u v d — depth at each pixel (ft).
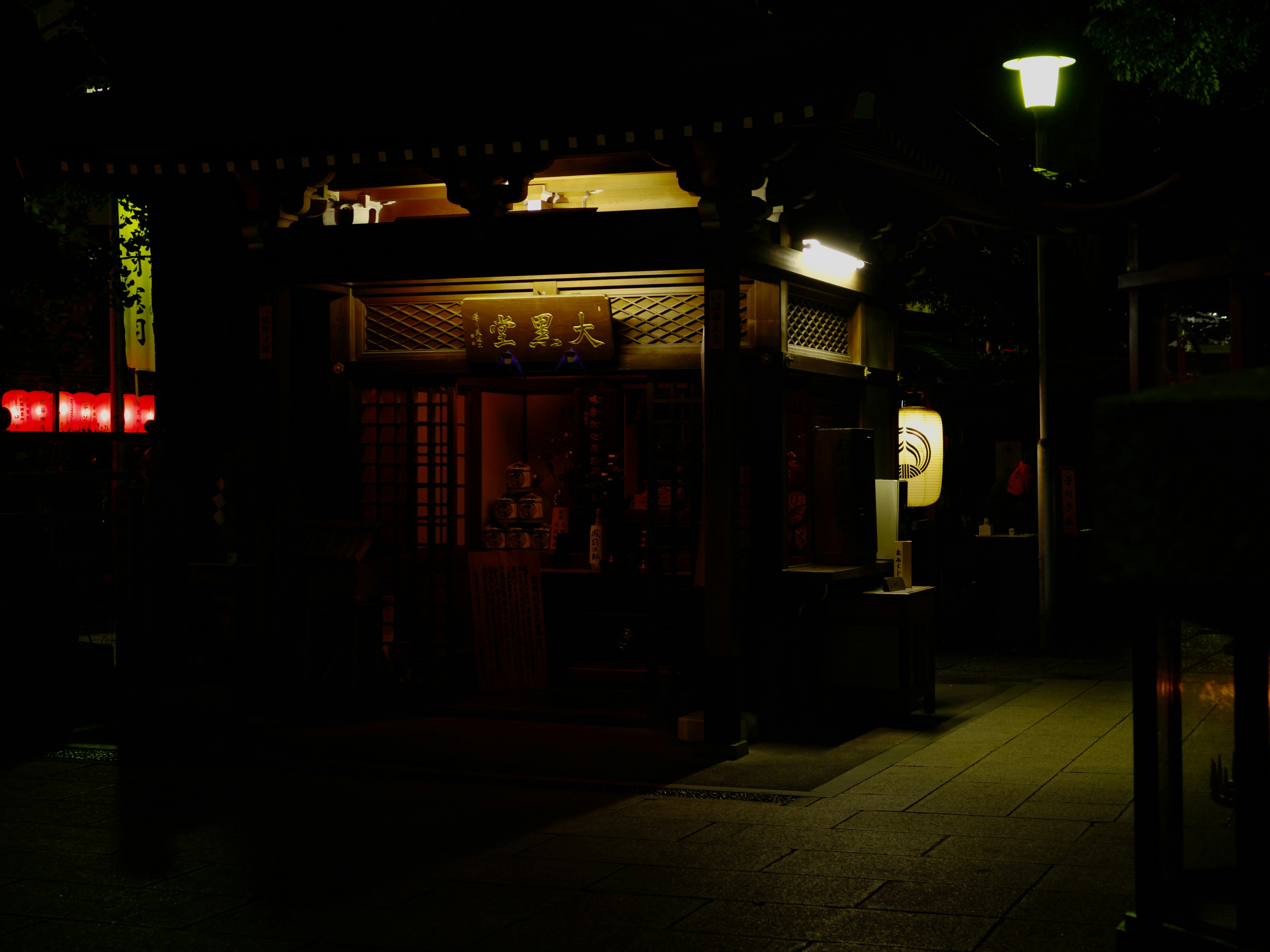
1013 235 42.86
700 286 30.12
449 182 28.76
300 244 30.48
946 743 28.55
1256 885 9.56
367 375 32.65
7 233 33.09
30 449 49.19
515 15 28.96
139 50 33.42
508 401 38.63
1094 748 27.68
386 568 34.65
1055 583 44.34
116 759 27.61
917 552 47.39
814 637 31.55
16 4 34.40
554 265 28.48
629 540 35.83
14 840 21.11
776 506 30.07
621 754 27.68
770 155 26.37
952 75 30.25
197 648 33.78
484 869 19.21
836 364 32.45
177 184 33.24
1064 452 53.42
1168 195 14.67
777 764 26.61
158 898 17.92
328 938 16.21
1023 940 15.65
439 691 33.50
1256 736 9.63
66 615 29.78
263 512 31.17
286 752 28.14
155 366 34.42
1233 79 51.65
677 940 15.93
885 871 18.76
